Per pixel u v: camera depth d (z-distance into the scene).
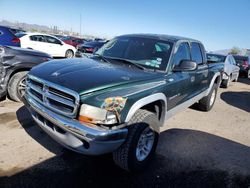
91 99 2.70
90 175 3.20
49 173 3.15
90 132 2.64
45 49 14.79
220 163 3.85
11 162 3.29
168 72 3.84
